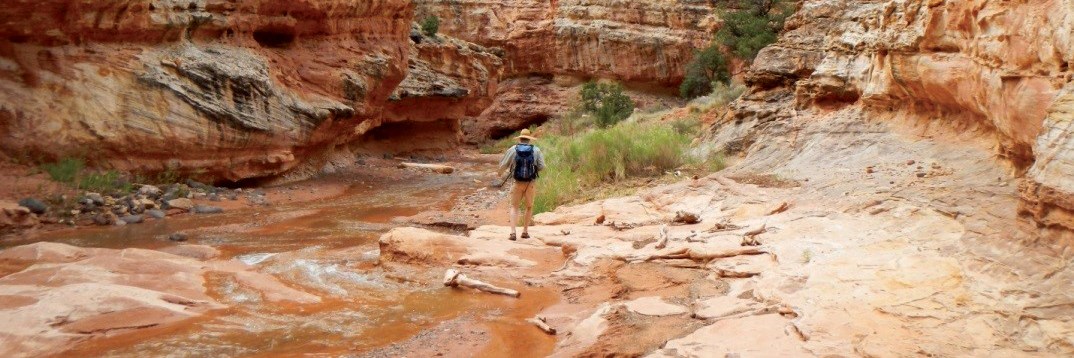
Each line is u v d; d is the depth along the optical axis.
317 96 17.88
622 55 46.03
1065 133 4.86
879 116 11.91
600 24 46.22
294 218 11.78
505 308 6.16
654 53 45.66
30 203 10.28
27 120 11.21
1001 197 6.72
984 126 8.77
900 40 10.38
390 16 22.38
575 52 46.84
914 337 4.31
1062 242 4.82
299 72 17.89
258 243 9.33
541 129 39.91
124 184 12.09
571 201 12.31
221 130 13.92
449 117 30.64
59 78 11.75
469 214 12.06
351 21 20.25
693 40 45.41
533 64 47.91
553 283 6.89
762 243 7.14
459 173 21.41
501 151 34.03
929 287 5.05
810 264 6.03
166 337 5.11
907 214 7.07
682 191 11.10
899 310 4.73
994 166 7.82
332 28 19.22
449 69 30.09
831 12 17.00
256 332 5.35
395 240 8.01
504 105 46.12
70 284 5.96
